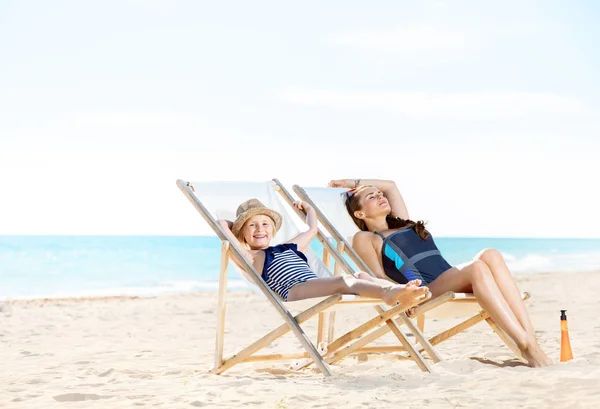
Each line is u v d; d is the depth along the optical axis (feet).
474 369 14.48
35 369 17.25
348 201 17.67
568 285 47.73
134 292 62.23
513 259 103.40
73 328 28.07
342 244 17.01
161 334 26.07
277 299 14.51
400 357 17.24
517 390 12.09
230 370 16.28
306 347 14.05
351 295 13.73
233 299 42.47
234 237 15.58
